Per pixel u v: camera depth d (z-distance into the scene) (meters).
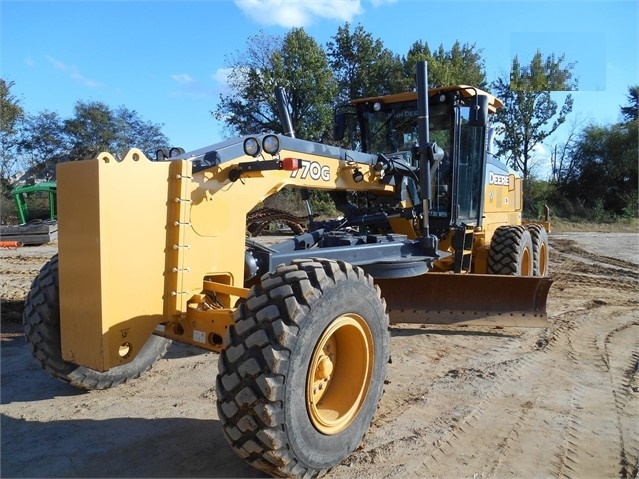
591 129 37.81
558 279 9.95
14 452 3.26
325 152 4.53
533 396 4.27
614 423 3.80
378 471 3.10
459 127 6.27
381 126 6.72
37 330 3.67
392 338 5.85
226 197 3.51
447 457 3.28
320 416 2.93
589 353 5.38
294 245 4.93
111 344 2.95
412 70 34.28
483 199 6.78
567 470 3.18
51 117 32.62
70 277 3.02
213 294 3.46
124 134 33.59
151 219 3.10
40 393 4.16
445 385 4.47
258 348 2.67
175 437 3.46
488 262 6.98
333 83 30.72
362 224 5.91
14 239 15.20
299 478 2.85
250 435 2.68
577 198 36.00
